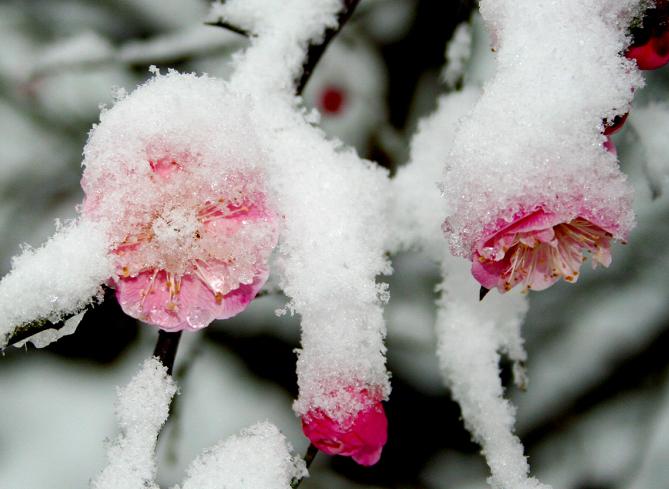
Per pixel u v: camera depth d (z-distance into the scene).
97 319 0.46
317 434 0.34
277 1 0.36
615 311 0.45
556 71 0.33
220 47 0.42
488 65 0.40
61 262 0.33
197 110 0.33
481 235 0.33
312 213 0.35
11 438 0.46
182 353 0.40
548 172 0.33
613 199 0.33
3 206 0.46
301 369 0.35
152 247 0.33
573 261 0.35
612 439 0.44
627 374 0.45
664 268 0.44
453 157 0.33
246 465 0.34
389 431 0.49
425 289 0.45
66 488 0.45
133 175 0.33
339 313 0.34
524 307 0.37
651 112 0.38
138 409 0.34
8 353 0.48
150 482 0.34
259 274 0.34
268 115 0.35
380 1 0.44
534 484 0.36
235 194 0.33
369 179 0.36
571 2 0.33
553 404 0.46
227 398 0.47
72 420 0.47
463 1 0.38
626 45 0.34
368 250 0.35
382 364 0.35
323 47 0.36
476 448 0.50
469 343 0.37
